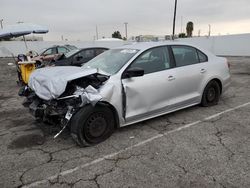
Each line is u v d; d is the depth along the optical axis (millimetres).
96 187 2869
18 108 6250
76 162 3420
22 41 34219
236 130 4355
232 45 24562
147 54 4469
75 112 3727
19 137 4309
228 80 5926
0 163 3438
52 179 3041
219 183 2871
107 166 3305
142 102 4273
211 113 5266
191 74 4988
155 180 2963
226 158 3406
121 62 4312
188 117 5051
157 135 4219
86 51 11172
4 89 9234
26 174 3154
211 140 3980
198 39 27750
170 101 4723
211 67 5449
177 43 5012
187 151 3635
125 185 2889
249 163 3268
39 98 4121
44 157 3576
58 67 4465
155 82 4379
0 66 18984
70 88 3863
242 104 5918
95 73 3900
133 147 3812
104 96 3789
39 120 4883
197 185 2848
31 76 4336
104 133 4000
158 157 3494
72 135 3773
